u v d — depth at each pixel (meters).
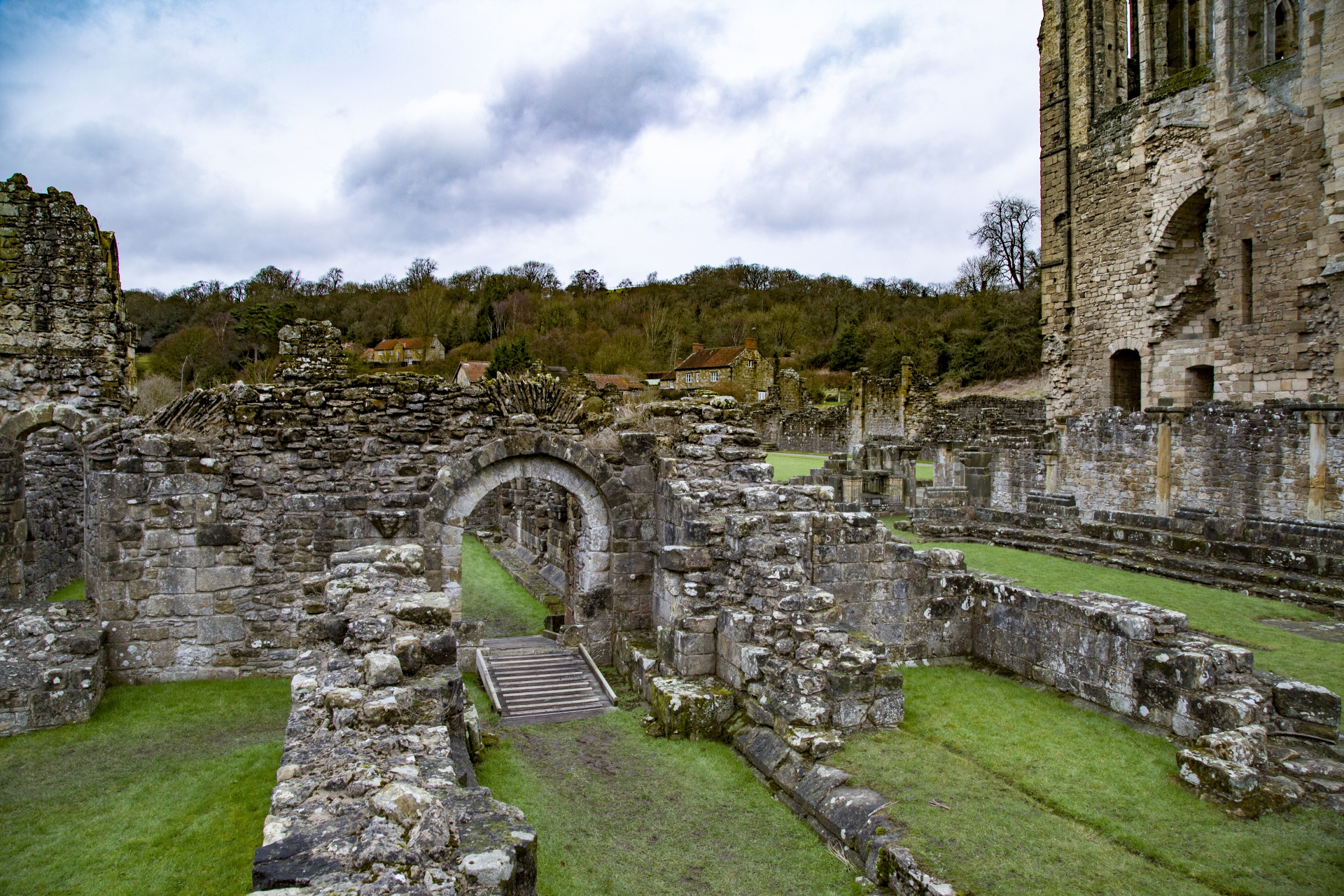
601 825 7.74
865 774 7.75
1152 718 9.08
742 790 8.38
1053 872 6.16
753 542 10.51
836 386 72.88
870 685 8.80
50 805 8.31
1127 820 7.02
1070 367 37.50
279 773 4.89
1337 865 6.34
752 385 70.81
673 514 12.34
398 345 77.50
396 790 4.44
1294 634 13.03
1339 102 24.81
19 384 16.03
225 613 12.35
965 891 5.87
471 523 26.83
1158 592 16.00
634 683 11.98
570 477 13.53
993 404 48.50
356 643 7.25
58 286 16.28
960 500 27.27
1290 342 26.92
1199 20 31.77
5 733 10.16
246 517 12.45
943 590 11.97
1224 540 18.27
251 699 11.55
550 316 92.25
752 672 9.64
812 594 9.99
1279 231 27.23
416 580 9.38
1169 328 32.53
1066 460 27.66
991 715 9.66
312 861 3.85
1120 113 33.97
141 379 39.72
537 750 9.58
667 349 87.50
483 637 14.65
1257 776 7.38
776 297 105.31
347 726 5.68
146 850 7.43
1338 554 15.99
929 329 74.56
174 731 10.36
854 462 30.36
